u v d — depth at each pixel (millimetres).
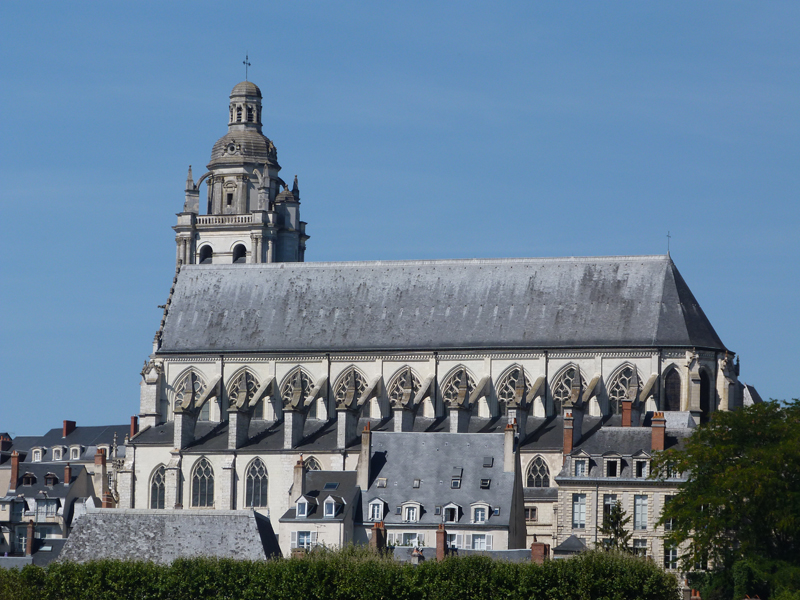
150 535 195000
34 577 182000
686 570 196125
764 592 187625
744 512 193250
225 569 179875
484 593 176000
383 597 176000
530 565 178125
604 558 177625
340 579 177625
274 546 197625
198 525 195875
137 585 179625
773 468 195000
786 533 193500
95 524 196750
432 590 176375
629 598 175125
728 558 193000
